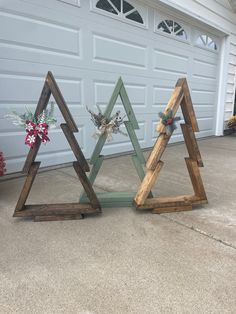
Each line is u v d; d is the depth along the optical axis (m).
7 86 2.66
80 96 3.32
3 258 1.43
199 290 1.22
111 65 3.58
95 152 2.05
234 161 3.67
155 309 1.11
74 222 1.85
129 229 1.76
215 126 6.14
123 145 4.04
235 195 2.39
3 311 1.09
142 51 3.96
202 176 2.96
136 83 3.99
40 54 2.85
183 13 4.32
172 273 1.33
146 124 4.32
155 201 1.99
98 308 1.12
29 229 1.74
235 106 6.55
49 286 1.24
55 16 2.89
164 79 4.45
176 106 1.92
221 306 1.13
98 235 1.68
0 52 2.56
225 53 5.73
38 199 2.22
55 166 3.21
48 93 1.79
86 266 1.38
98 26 3.32
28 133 1.76
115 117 2.03
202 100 5.53
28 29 2.71
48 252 1.49
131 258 1.45
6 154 2.79
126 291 1.21
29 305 1.13
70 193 2.37
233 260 1.43
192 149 2.05
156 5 3.93
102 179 2.78
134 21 3.75
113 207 2.10
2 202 2.16
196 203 2.07
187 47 4.79
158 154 1.94
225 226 1.80
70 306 1.12
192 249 1.53
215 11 5.04
